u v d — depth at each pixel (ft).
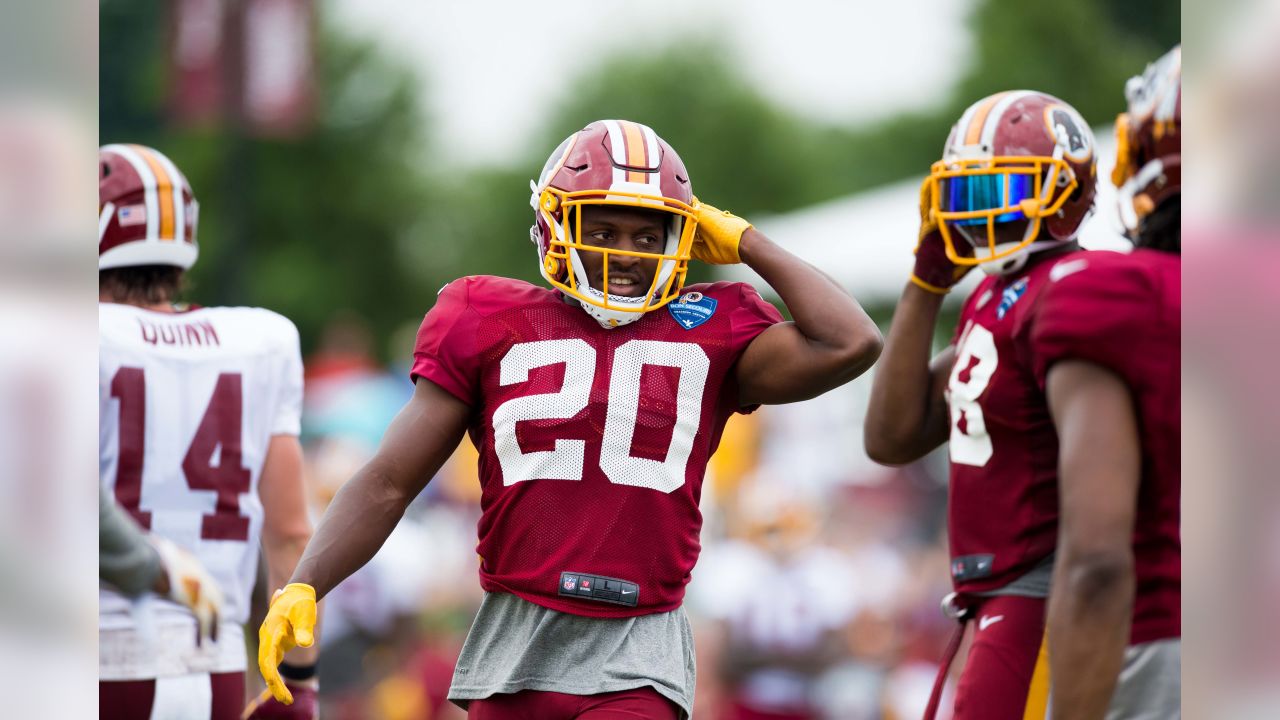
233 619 52.37
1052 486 42.19
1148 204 39.91
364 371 180.04
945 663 44.80
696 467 41.93
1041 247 43.70
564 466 41.01
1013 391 42.32
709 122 349.00
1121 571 34.40
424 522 147.64
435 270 362.94
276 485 54.03
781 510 108.78
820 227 190.39
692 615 115.44
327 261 339.57
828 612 106.93
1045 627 42.04
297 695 52.80
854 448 179.32
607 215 41.50
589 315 42.16
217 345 52.90
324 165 341.82
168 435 51.34
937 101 297.74
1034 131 43.45
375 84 357.61
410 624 122.42
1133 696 37.55
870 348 41.09
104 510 44.65
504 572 41.68
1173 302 35.86
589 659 40.63
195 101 154.71
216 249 286.05
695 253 44.37
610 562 40.70
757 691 106.52
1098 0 267.59
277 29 152.66
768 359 42.32
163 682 49.42
